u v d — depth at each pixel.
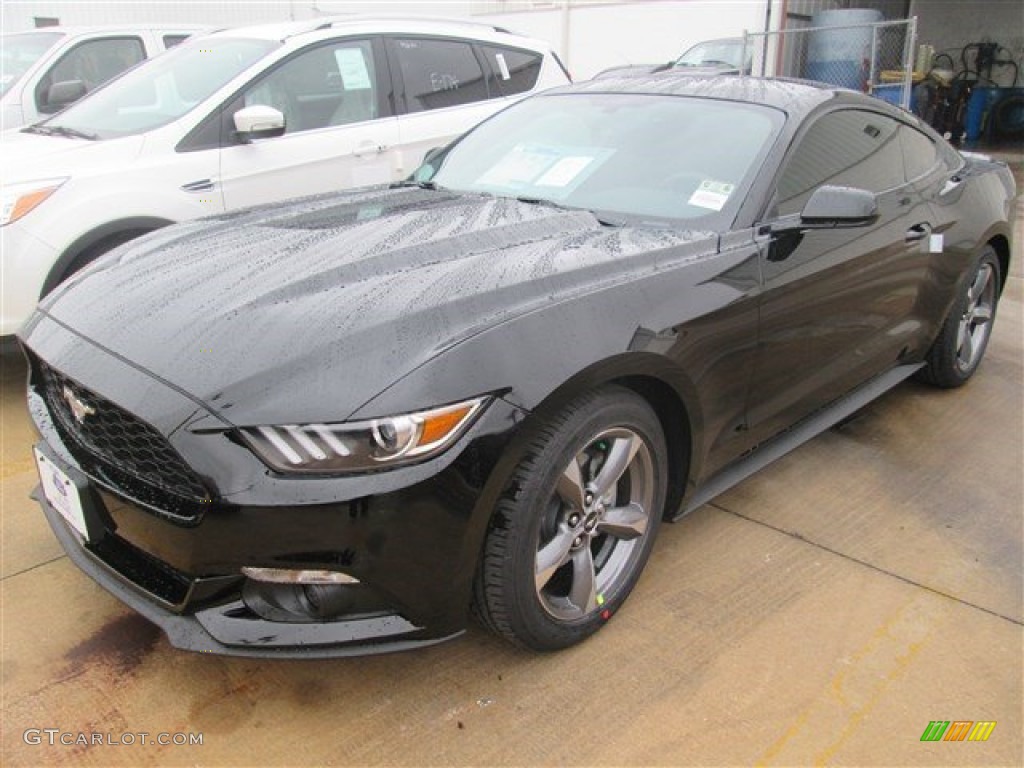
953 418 4.29
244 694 2.32
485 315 2.16
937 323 4.15
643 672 2.43
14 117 6.82
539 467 2.16
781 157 3.04
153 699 2.29
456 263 2.41
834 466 3.74
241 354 2.04
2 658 2.41
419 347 2.03
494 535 2.15
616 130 3.38
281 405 1.93
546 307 2.24
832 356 3.33
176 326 2.20
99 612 2.62
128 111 4.81
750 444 3.07
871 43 13.49
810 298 3.05
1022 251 7.84
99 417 2.16
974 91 16.44
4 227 3.89
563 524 2.36
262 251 2.59
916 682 2.44
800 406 3.27
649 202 3.01
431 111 5.62
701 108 3.36
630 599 2.76
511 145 3.58
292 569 1.95
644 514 2.62
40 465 2.44
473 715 2.26
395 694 2.33
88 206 4.12
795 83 3.62
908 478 3.65
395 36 5.54
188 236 2.87
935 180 4.05
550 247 2.56
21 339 2.58
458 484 2.00
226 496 1.91
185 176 4.49
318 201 3.30
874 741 2.23
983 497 3.50
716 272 2.68
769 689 2.39
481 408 2.03
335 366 1.98
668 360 2.44
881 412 4.36
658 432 2.57
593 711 2.29
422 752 2.14
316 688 2.34
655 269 2.56
